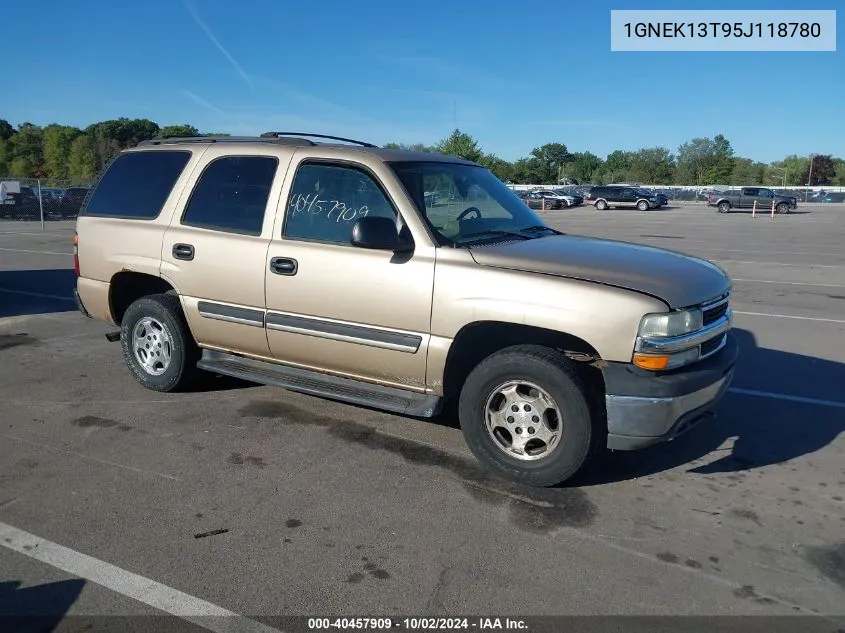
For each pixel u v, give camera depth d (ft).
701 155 382.01
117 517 11.95
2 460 14.16
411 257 13.89
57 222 88.84
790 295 36.29
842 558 11.04
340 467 14.10
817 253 58.44
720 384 13.25
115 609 9.50
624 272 13.00
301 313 15.23
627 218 123.75
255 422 16.46
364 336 14.48
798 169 372.58
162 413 16.94
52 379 19.57
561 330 12.52
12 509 12.18
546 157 423.23
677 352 12.43
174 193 17.48
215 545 11.10
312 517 12.05
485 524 11.93
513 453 13.44
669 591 10.08
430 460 14.52
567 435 12.75
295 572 10.40
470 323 13.28
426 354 13.84
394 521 11.97
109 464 14.06
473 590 10.03
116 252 18.12
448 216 14.78
